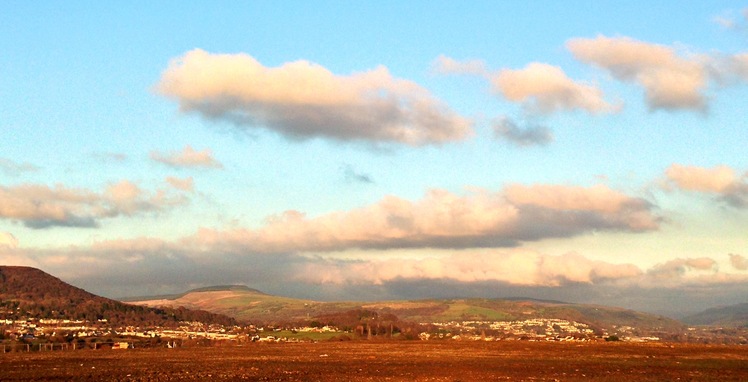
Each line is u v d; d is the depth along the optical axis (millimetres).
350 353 131500
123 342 183125
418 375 86875
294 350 144125
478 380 81688
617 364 103625
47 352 140375
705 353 126188
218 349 151750
